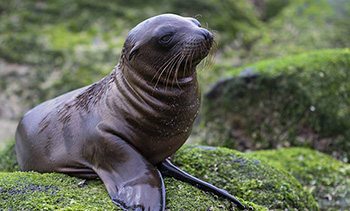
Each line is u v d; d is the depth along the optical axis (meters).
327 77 30.19
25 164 18.81
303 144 28.89
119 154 16.20
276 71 30.64
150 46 15.74
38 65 41.91
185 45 15.47
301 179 24.41
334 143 28.44
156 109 16.02
